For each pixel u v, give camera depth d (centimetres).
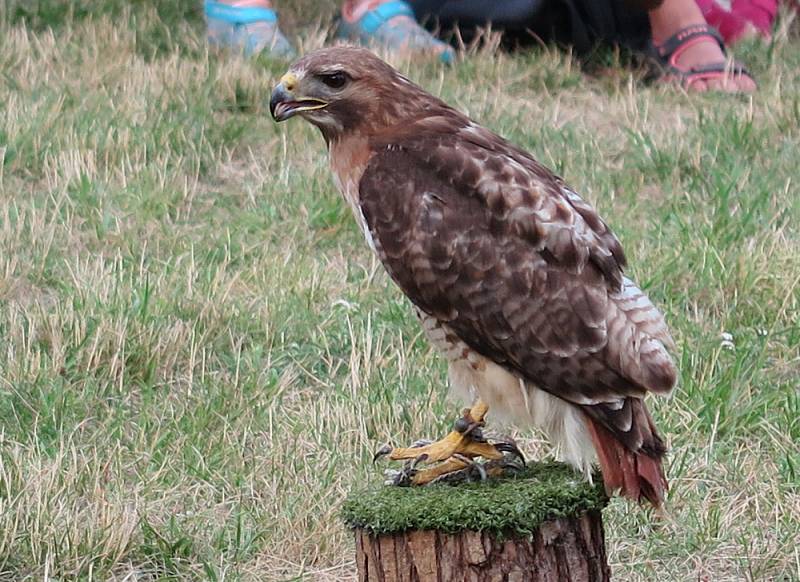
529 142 1583
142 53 1806
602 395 742
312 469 1015
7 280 1260
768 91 1750
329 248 1381
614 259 768
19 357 1133
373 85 820
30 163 1499
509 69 1792
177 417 1079
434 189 793
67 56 1762
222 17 1811
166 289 1235
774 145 1592
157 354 1155
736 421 1068
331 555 943
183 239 1366
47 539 920
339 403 1086
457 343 796
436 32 1875
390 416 1061
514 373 774
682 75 1788
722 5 1969
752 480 1007
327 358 1179
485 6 1861
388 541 734
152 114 1599
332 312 1234
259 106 1669
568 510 734
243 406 1092
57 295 1262
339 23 1911
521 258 766
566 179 1494
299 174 1512
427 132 813
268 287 1271
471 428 785
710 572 924
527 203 772
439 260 784
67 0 1927
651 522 967
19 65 1725
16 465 988
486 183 782
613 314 748
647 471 732
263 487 1005
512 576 728
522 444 1030
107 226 1364
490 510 723
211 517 973
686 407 1073
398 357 1142
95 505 957
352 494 774
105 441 1052
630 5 1795
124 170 1481
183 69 1694
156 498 992
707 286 1265
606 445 746
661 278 1270
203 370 1136
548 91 1756
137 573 918
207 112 1627
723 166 1524
